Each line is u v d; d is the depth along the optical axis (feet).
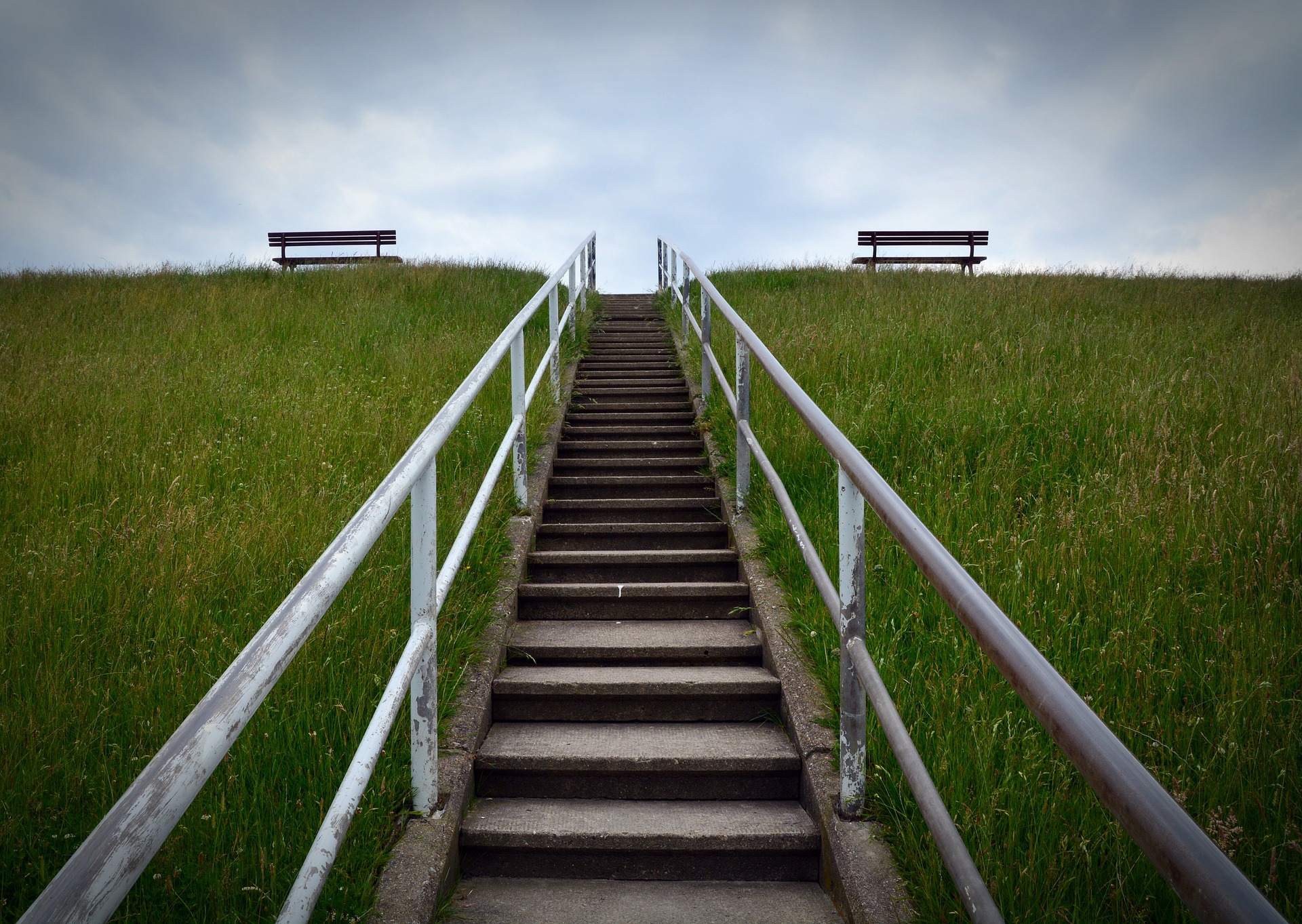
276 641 4.09
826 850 7.78
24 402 19.21
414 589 7.53
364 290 38.32
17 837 6.68
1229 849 6.51
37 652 9.35
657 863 8.16
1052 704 3.34
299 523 13.00
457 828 7.99
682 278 41.22
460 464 16.79
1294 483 13.03
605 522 17.17
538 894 7.82
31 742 7.55
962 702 8.49
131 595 10.44
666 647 11.67
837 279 43.42
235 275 45.32
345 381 22.79
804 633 10.85
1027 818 6.95
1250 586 10.59
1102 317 28.60
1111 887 6.22
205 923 6.14
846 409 18.28
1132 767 2.89
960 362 21.80
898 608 10.54
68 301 33.99
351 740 8.13
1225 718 8.06
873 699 6.40
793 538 13.12
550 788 9.20
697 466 19.53
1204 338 24.93
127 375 22.45
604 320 39.65
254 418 18.94
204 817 6.72
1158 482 13.61
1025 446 15.97
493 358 11.02
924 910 6.28
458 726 9.27
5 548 12.13
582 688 10.52
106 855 2.82
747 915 7.44
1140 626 9.62
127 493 14.42
